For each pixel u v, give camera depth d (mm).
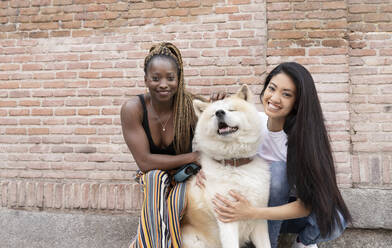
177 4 3291
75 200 3145
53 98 3361
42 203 3191
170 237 2072
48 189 3186
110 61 3334
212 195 2088
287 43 3104
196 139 2256
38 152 3334
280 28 3113
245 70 3189
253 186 2090
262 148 2430
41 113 3361
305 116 1976
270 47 3117
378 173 2877
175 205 2121
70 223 3115
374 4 3156
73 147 3301
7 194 3232
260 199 2133
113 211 3117
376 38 3117
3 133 3393
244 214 2010
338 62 3025
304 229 2375
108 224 3068
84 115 3314
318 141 1974
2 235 3174
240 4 3207
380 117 3066
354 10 3170
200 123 2199
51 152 3318
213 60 3232
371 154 3039
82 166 3273
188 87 3252
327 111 3014
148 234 2043
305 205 2064
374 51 3111
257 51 3178
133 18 3340
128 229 3035
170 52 2211
